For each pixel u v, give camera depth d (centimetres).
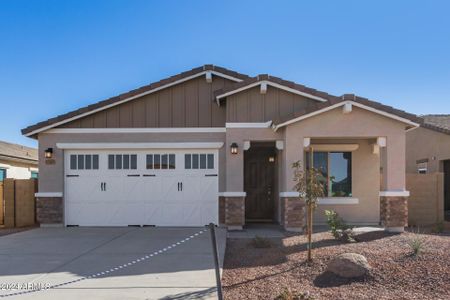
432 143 2006
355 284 655
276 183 1473
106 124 1377
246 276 719
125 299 605
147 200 1361
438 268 687
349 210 1373
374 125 1177
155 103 1382
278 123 1188
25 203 1465
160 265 802
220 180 1350
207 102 1382
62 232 1238
